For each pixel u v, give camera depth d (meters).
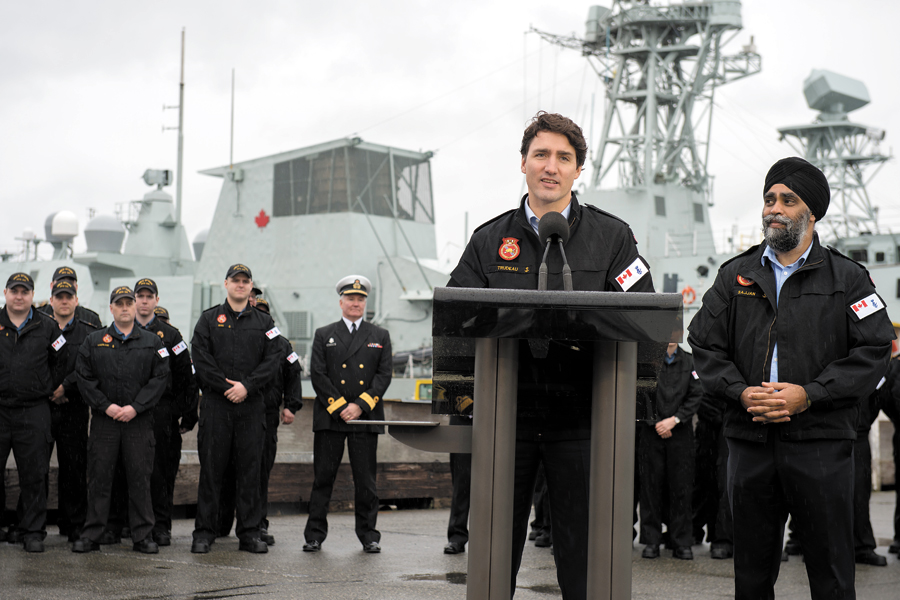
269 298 19.92
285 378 7.54
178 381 7.25
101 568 5.47
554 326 2.15
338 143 19.67
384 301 19.42
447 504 10.38
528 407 2.63
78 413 6.83
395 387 18.16
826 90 25.92
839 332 3.06
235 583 5.04
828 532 2.99
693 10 24.05
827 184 3.14
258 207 20.52
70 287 6.98
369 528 6.55
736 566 3.19
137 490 6.29
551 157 2.79
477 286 2.83
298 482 9.27
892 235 18.47
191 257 25.23
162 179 25.00
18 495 7.32
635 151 24.12
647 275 2.77
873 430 13.51
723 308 3.23
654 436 6.82
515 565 2.72
